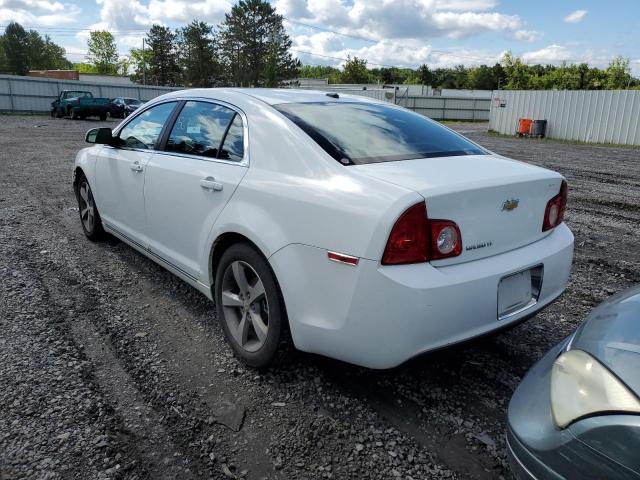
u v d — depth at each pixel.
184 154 3.53
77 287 4.07
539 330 3.54
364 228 2.25
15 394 2.62
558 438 1.55
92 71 100.81
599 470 1.44
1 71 96.75
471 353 3.20
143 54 75.06
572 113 23.12
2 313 3.55
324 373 2.92
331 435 2.41
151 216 3.81
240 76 70.00
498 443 2.39
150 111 4.15
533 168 2.89
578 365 1.63
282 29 70.38
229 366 2.98
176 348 3.18
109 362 2.99
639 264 5.11
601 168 12.90
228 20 69.88
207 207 3.12
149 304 3.80
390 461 2.26
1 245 5.07
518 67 67.81
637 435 1.37
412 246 2.22
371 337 2.30
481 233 2.43
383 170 2.51
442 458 2.29
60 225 5.92
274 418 2.52
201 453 2.27
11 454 2.21
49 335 3.27
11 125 23.61
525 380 1.89
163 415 2.52
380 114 3.37
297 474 2.17
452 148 3.09
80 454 2.23
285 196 2.60
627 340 1.60
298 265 2.50
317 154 2.65
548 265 2.71
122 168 4.17
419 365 3.04
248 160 2.96
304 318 2.51
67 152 13.40
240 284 2.93
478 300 2.35
